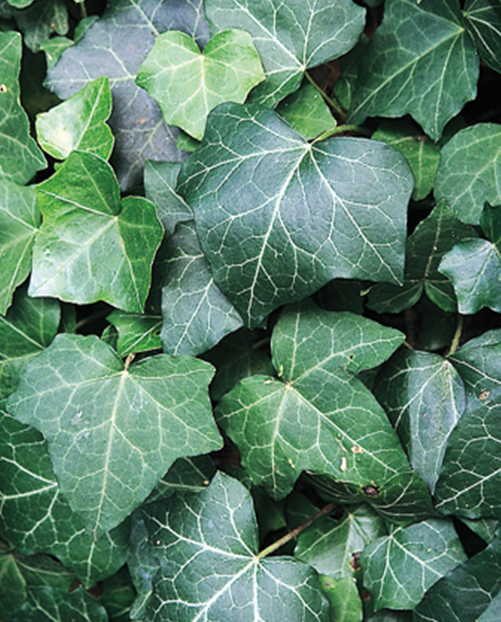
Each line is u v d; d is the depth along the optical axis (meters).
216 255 0.31
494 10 0.32
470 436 0.31
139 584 0.35
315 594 0.32
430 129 0.32
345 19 0.33
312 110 0.34
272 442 0.32
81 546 0.36
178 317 0.33
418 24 0.33
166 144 0.34
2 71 0.34
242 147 0.31
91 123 0.33
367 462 0.32
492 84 0.34
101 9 0.37
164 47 0.33
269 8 0.33
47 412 0.32
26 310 0.35
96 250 0.33
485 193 0.32
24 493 0.36
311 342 0.32
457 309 0.33
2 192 0.34
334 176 0.31
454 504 0.32
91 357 0.32
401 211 0.30
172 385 0.32
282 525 0.35
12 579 0.38
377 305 0.34
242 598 0.32
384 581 0.32
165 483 0.35
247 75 0.33
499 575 0.31
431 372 0.32
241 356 0.35
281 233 0.31
